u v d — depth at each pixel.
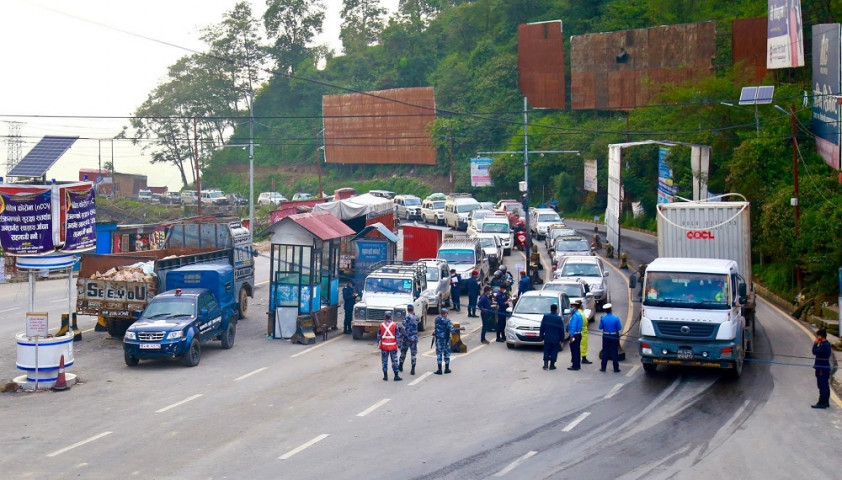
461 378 22.73
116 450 16.09
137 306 28.36
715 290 22.03
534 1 108.69
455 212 71.56
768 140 41.66
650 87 76.50
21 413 19.23
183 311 25.77
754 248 42.03
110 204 105.69
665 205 26.36
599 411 19.06
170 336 24.20
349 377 22.98
